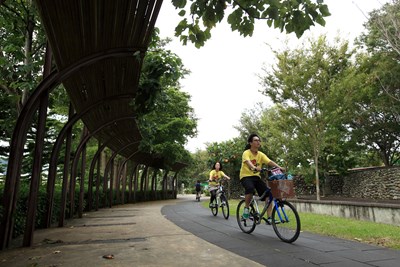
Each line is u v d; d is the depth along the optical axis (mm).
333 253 4297
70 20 4430
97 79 6691
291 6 3809
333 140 16500
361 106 20281
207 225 7371
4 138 13359
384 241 5039
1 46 8719
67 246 5043
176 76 6398
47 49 5848
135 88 7430
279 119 15141
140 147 14984
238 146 26625
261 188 5906
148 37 5219
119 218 9555
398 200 14961
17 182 5320
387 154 23562
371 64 17094
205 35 4266
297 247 4711
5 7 8242
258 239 5418
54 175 7562
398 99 16953
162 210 12758
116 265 3760
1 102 11172
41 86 5418
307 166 17719
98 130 10094
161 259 4020
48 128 14781
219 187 9688
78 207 10203
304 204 11609
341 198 18938
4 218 5051
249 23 4035
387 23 14156
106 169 15453
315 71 13508
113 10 4418
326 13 3820
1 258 4301
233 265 3695
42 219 7316
